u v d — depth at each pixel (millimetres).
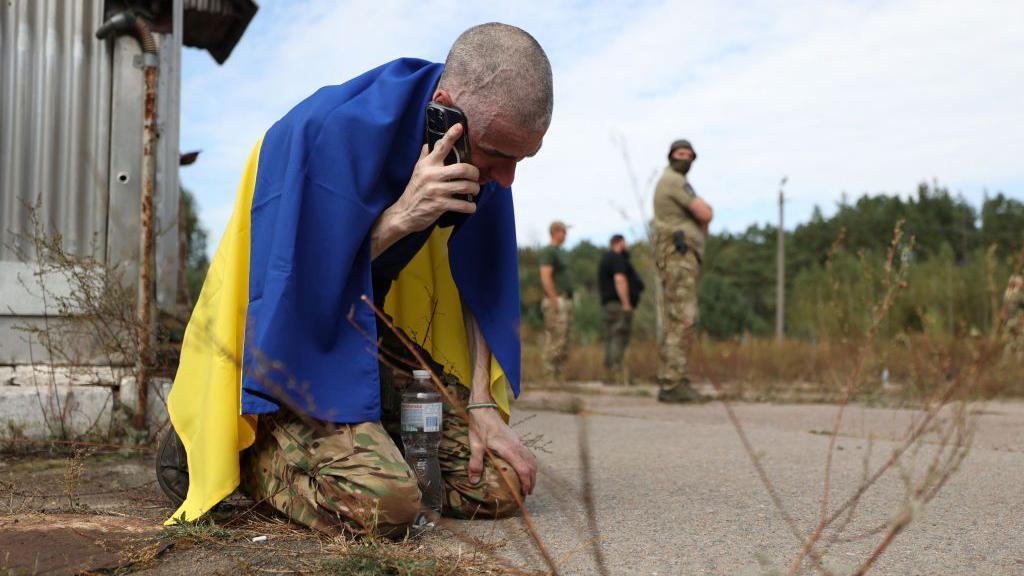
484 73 2217
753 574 1963
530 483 2582
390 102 2381
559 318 8203
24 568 1906
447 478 2553
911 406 6570
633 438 4672
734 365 8406
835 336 8461
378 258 2541
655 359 11445
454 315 2826
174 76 4273
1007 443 4477
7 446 3631
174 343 4273
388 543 2125
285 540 2189
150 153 3906
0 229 3936
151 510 2621
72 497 2770
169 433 2580
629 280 10297
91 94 4102
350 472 2143
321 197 2303
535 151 2330
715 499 2900
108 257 4086
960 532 2400
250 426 2320
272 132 2475
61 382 3832
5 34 3965
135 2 4184
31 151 3998
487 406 2639
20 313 3887
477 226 2740
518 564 2021
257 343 2182
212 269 2514
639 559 2096
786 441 4551
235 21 5152
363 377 2279
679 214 6758
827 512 2678
